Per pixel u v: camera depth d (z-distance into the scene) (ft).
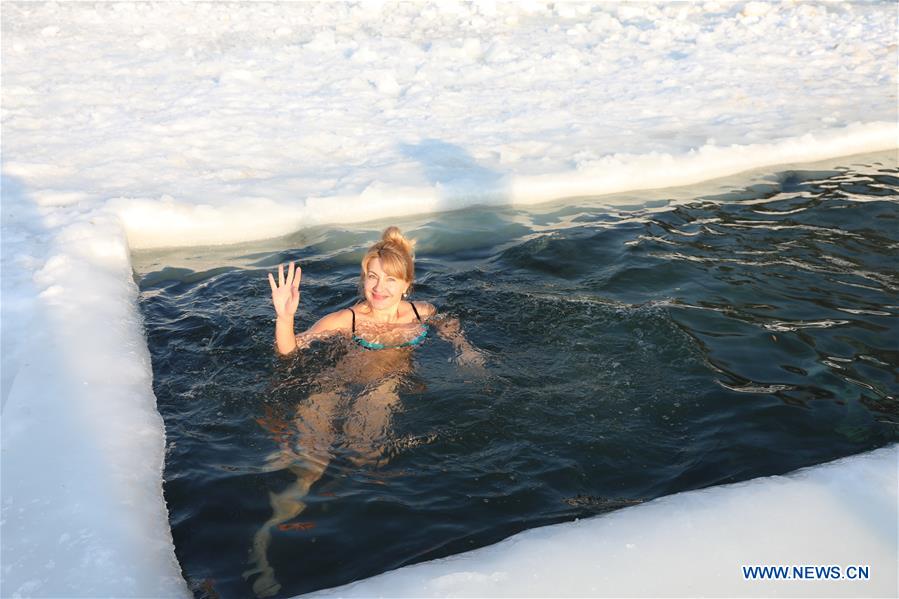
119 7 48.98
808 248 20.61
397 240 16.33
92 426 13.46
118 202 22.99
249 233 22.84
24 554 10.62
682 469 12.64
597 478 12.44
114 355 15.76
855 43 41.24
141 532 11.25
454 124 31.04
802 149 27.68
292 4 51.42
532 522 11.58
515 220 23.38
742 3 50.90
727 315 17.12
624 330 16.43
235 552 11.13
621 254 20.34
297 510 11.81
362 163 27.32
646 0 52.24
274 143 29.09
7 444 12.89
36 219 22.13
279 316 15.30
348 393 14.42
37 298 17.66
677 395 14.34
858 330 16.56
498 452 12.91
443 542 11.24
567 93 34.83
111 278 19.38
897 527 11.24
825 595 10.04
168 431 13.70
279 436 13.42
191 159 27.37
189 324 17.48
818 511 11.53
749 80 36.04
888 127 29.07
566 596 10.09
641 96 34.24
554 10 50.55
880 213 22.82
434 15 48.55
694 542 10.99
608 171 25.89
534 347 15.88
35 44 41.39
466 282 19.02
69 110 31.96
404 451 12.93
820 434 13.43
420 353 15.69
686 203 24.07
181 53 40.75
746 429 13.50
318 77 37.14
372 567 10.84
